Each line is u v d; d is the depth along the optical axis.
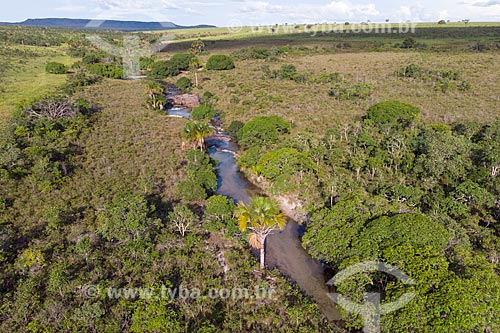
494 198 36.16
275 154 47.44
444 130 54.66
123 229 32.06
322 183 45.16
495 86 84.44
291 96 87.69
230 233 35.75
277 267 33.38
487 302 21.12
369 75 105.50
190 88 109.00
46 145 52.03
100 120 70.31
